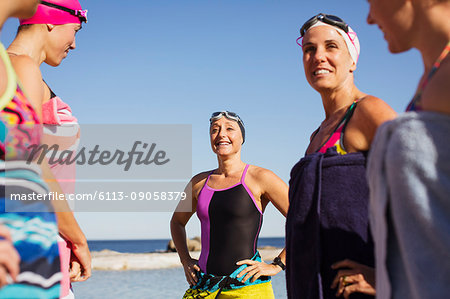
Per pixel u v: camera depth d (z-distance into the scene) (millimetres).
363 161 1783
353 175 1772
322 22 2158
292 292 1909
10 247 1084
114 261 27016
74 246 1776
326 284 1723
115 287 16406
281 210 3787
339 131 1942
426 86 1032
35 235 1245
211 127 4062
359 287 1585
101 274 22625
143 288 16016
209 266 3736
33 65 1596
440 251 917
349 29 2141
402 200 973
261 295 3590
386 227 1030
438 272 912
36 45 1862
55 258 1342
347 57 2131
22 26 1860
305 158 1960
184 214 4203
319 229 1771
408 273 961
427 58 1153
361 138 1846
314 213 1810
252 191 3836
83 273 1847
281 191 3787
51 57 1971
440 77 978
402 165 973
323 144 1979
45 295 1264
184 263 4004
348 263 1644
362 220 1703
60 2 1903
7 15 1264
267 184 3826
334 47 2117
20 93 1280
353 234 1700
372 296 1605
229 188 3859
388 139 1058
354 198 1740
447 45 1048
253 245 3787
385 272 1029
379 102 1838
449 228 915
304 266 1822
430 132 964
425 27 1126
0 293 1140
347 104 2102
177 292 14727
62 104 2047
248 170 3959
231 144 3963
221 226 3764
